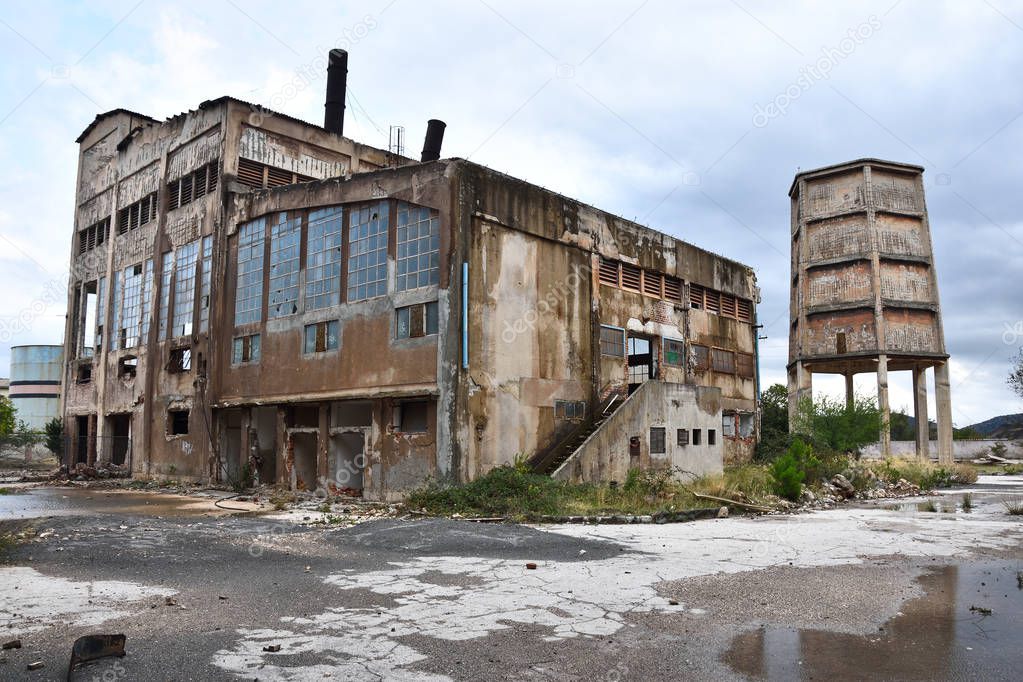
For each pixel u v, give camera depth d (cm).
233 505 1755
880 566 917
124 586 782
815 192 3725
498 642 579
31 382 4591
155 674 496
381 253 1900
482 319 1806
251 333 2239
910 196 3600
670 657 547
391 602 713
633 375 2684
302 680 488
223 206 2394
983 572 882
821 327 3609
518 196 1944
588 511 1479
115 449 2930
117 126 3138
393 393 1772
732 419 2833
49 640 575
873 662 540
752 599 732
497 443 1809
